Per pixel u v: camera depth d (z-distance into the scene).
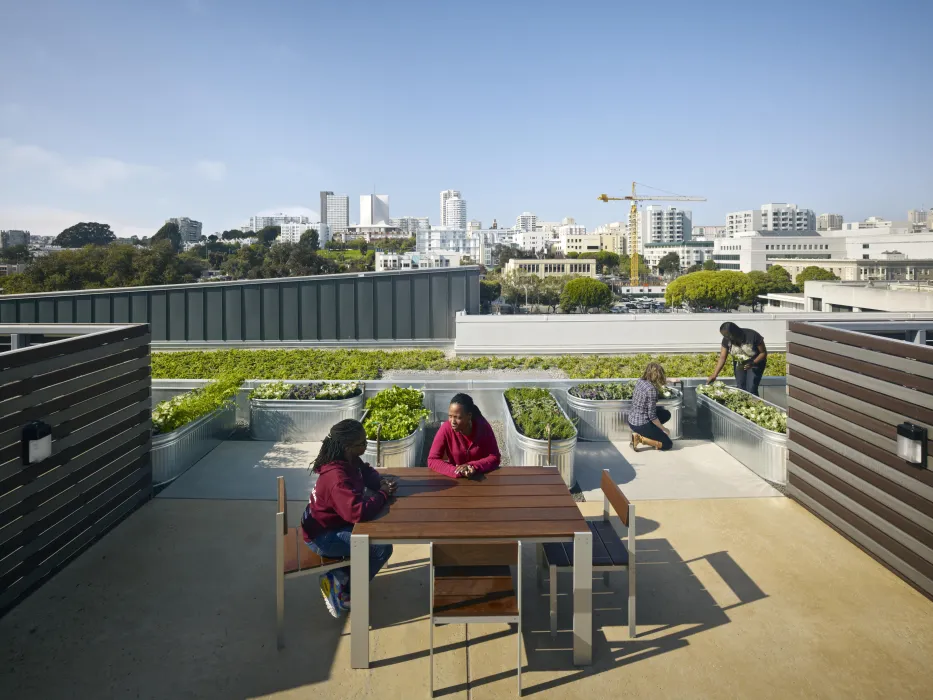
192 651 3.68
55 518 4.56
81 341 4.86
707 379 8.79
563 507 3.89
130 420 5.66
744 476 6.70
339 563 3.81
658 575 4.58
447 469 4.41
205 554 4.92
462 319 19.02
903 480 4.42
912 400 4.31
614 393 8.27
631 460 7.29
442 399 8.74
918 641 3.75
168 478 6.50
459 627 3.97
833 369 5.29
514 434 6.82
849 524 5.10
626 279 178.88
